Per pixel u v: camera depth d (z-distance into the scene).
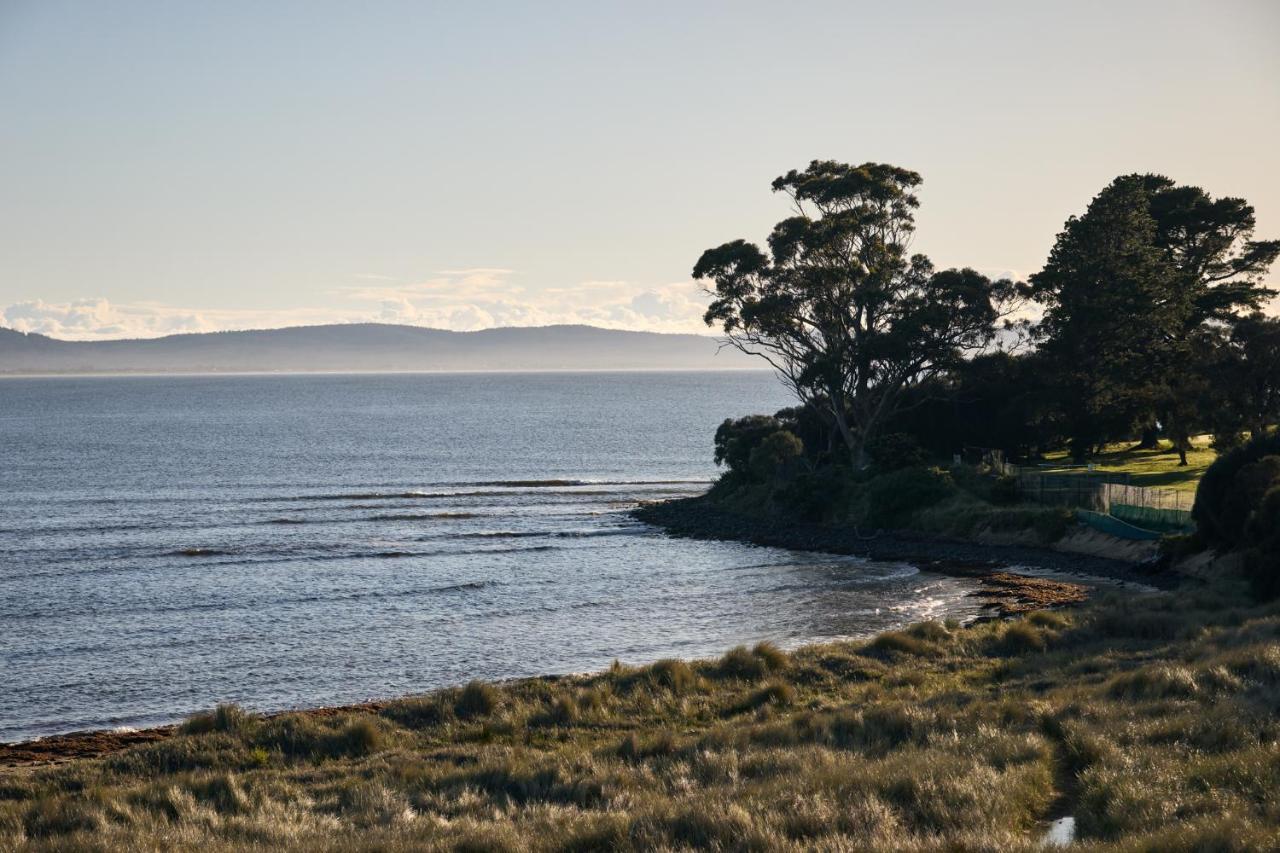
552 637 59.78
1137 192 121.50
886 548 87.94
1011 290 112.75
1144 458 120.00
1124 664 38.25
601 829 19.27
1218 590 56.72
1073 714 28.08
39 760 38.59
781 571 80.12
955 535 88.75
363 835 20.97
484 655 55.91
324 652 56.81
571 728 35.53
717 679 42.31
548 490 140.75
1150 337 120.25
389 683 50.69
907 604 66.75
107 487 146.38
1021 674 39.59
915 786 20.59
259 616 65.81
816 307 112.25
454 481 154.38
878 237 113.44
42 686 50.50
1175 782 19.78
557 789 24.91
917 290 111.75
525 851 18.69
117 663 54.75
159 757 32.66
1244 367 102.81
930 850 16.55
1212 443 107.69
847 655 44.78
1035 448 121.62
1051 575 74.06
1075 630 47.19
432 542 95.94
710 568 82.00
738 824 18.59
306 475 164.12
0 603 69.81
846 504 99.81
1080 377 115.44
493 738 34.38
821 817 18.72
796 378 113.38
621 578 78.12
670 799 22.12
